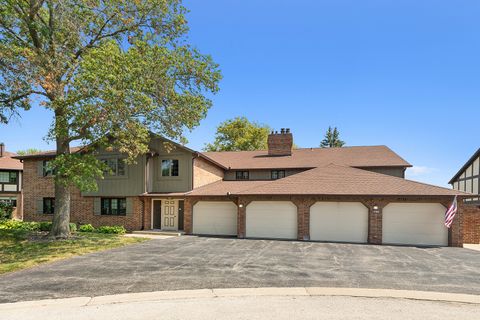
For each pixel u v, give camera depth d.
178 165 22.50
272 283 8.94
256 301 7.41
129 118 15.61
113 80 13.55
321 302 7.36
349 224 18.78
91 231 21.66
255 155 29.77
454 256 13.80
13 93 14.51
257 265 11.31
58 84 15.02
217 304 7.20
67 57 15.40
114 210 23.36
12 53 13.19
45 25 15.65
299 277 9.63
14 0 14.11
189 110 17.30
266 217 20.05
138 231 21.89
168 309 6.88
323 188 19.39
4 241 16.03
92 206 23.61
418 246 17.08
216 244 16.66
